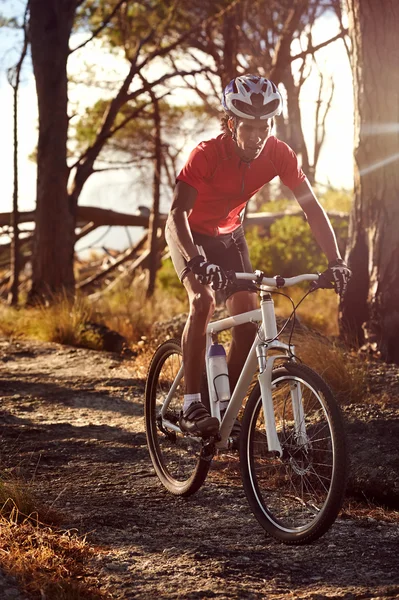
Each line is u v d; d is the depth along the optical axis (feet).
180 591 9.44
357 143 27.32
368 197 27.04
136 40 54.34
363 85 26.99
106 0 53.42
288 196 76.54
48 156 46.57
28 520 11.60
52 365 27.53
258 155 11.91
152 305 41.98
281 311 39.50
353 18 27.30
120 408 21.15
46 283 46.09
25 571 9.63
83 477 14.40
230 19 52.19
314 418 13.78
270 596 9.40
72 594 9.10
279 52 45.37
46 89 46.57
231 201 12.67
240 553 10.76
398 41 26.48
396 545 11.27
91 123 61.36
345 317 27.53
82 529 11.51
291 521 11.82
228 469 14.98
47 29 46.65
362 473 13.71
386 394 17.26
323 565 10.42
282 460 11.12
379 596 9.38
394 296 25.94
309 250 48.24
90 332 32.40
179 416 13.56
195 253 11.19
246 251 13.56
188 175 12.03
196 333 12.07
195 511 12.65
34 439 17.15
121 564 10.21
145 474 14.70
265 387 11.07
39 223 46.55
